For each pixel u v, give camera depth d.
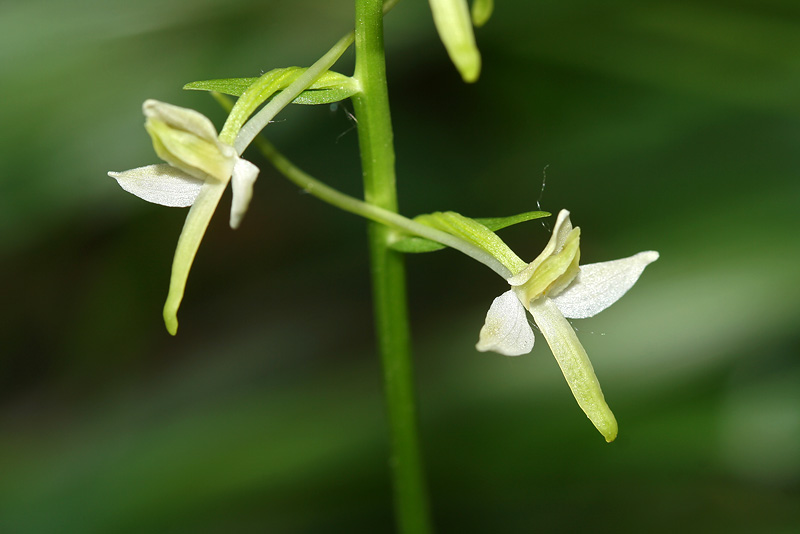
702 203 0.25
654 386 0.24
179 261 0.19
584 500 0.26
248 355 0.29
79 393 0.29
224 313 0.33
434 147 0.31
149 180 0.19
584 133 0.28
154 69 0.24
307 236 0.33
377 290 0.20
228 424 0.24
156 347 0.33
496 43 0.28
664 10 0.26
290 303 0.33
